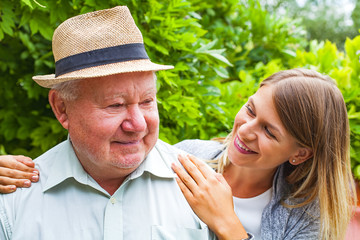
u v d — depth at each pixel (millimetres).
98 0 1801
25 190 1220
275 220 1655
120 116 1099
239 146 1576
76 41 1077
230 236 1383
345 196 1596
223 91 2467
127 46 1104
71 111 1120
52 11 1850
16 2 1959
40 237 1177
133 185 1283
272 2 7164
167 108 1896
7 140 2438
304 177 1696
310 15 8625
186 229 1306
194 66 2219
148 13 1942
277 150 1507
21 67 2459
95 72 1045
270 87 1505
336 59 2701
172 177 1354
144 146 1191
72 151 1256
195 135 2291
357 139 2223
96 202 1229
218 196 1402
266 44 3090
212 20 2971
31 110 2486
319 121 1485
